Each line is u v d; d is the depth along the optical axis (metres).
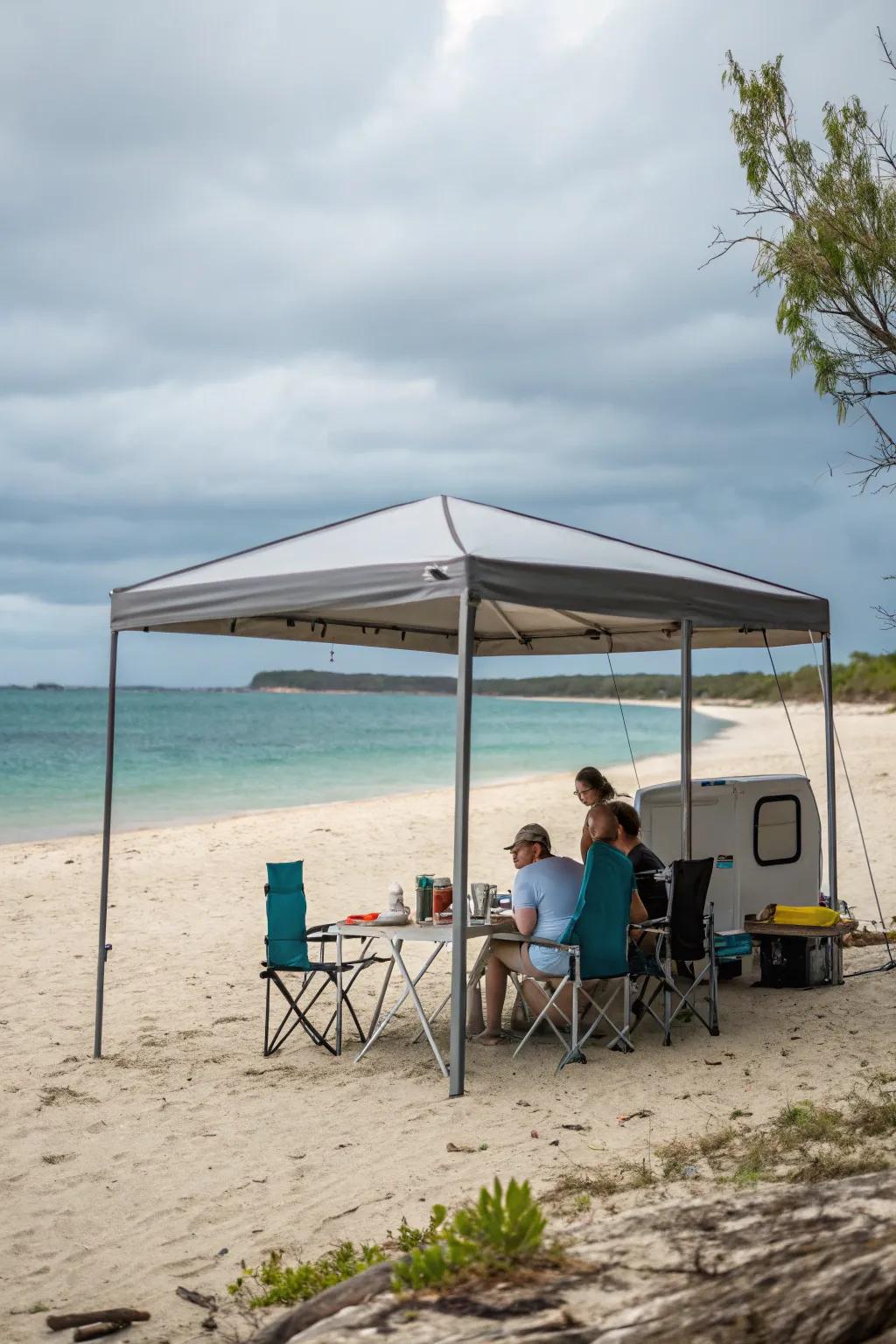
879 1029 6.81
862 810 16.23
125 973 9.02
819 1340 2.30
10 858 15.62
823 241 6.38
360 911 11.52
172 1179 4.95
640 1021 7.00
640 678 112.75
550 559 6.27
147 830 20.39
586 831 7.50
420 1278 2.64
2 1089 6.17
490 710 83.62
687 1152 4.88
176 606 6.79
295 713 76.88
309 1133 5.43
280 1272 3.92
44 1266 4.19
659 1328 2.29
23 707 79.69
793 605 7.70
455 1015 5.88
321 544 6.89
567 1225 4.12
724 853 8.29
